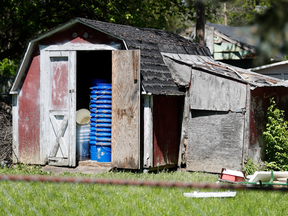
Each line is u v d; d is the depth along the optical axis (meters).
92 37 9.50
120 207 5.48
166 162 9.55
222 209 5.49
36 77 10.10
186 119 9.84
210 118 9.35
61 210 5.36
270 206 5.78
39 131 10.06
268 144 9.55
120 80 8.88
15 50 19.02
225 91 9.12
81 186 6.66
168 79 9.64
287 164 9.44
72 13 18.84
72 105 9.71
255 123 9.25
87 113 10.14
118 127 8.92
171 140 9.75
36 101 10.10
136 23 18.94
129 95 8.81
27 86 10.20
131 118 8.80
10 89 10.22
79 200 5.90
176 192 6.38
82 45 9.60
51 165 9.92
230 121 9.07
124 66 8.84
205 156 9.37
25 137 10.21
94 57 11.60
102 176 8.23
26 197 6.07
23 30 18.20
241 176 7.58
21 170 8.91
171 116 9.74
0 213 5.26
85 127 10.02
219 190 6.62
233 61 19.42
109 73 11.88
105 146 9.57
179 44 11.14
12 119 10.95
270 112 9.59
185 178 8.30
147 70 9.09
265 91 9.76
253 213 5.37
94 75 11.64
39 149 10.05
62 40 9.81
